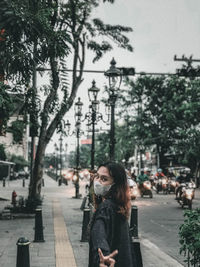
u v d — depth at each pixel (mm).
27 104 7148
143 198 22578
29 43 5004
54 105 7781
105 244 1948
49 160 126312
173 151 42969
